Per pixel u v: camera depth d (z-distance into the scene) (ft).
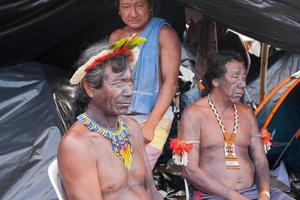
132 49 8.73
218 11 11.94
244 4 11.58
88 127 8.35
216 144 11.63
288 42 12.00
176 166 16.38
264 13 11.62
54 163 9.20
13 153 11.90
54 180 9.03
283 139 16.11
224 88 11.60
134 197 8.46
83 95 8.50
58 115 13.05
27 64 14.87
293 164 16.42
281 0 11.64
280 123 16.03
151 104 12.85
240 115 11.90
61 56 16.21
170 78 12.81
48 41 14.93
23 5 13.15
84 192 8.13
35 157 11.98
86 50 8.62
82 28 15.21
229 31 16.51
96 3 14.25
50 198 11.39
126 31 13.16
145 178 8.84
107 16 15.23
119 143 8.46
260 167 11.89
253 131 12.03
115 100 8.32
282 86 15.75
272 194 12.11
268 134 12.15
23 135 12.35
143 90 12.79
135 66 12.73
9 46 14.62
